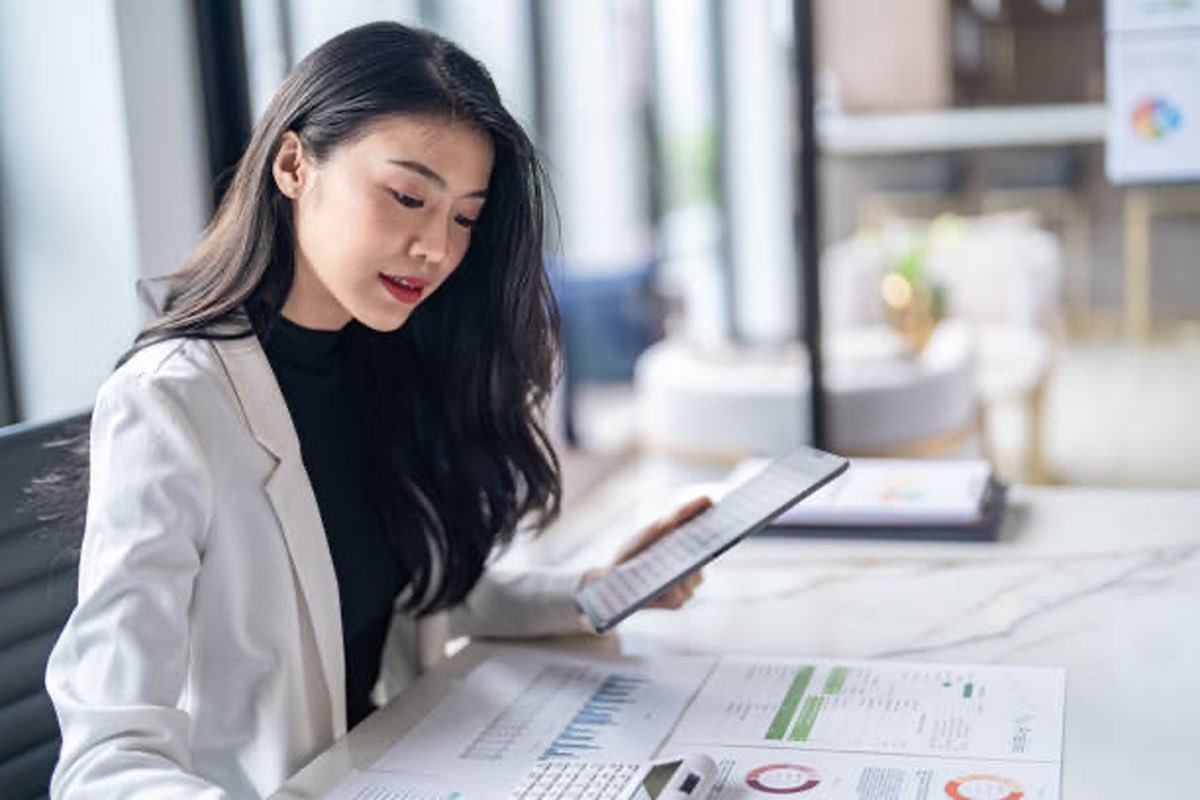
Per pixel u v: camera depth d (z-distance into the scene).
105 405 1.24
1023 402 2.89
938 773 1.09
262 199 1.31
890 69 2.79
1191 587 1.54
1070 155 2.72
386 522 1.49
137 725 1.10
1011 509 1.90
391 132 1.24
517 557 3.68
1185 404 2.76
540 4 5.94
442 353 1.49
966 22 2.74
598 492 4.86
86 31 2.18
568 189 6.27
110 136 2.20
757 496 1.43
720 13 7.13
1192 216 2.66
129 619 1.15
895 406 2.93
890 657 1.37
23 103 2.22
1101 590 1.55
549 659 1.42
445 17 5.08
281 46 3.86
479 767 1.16
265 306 1.35
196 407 1.24
